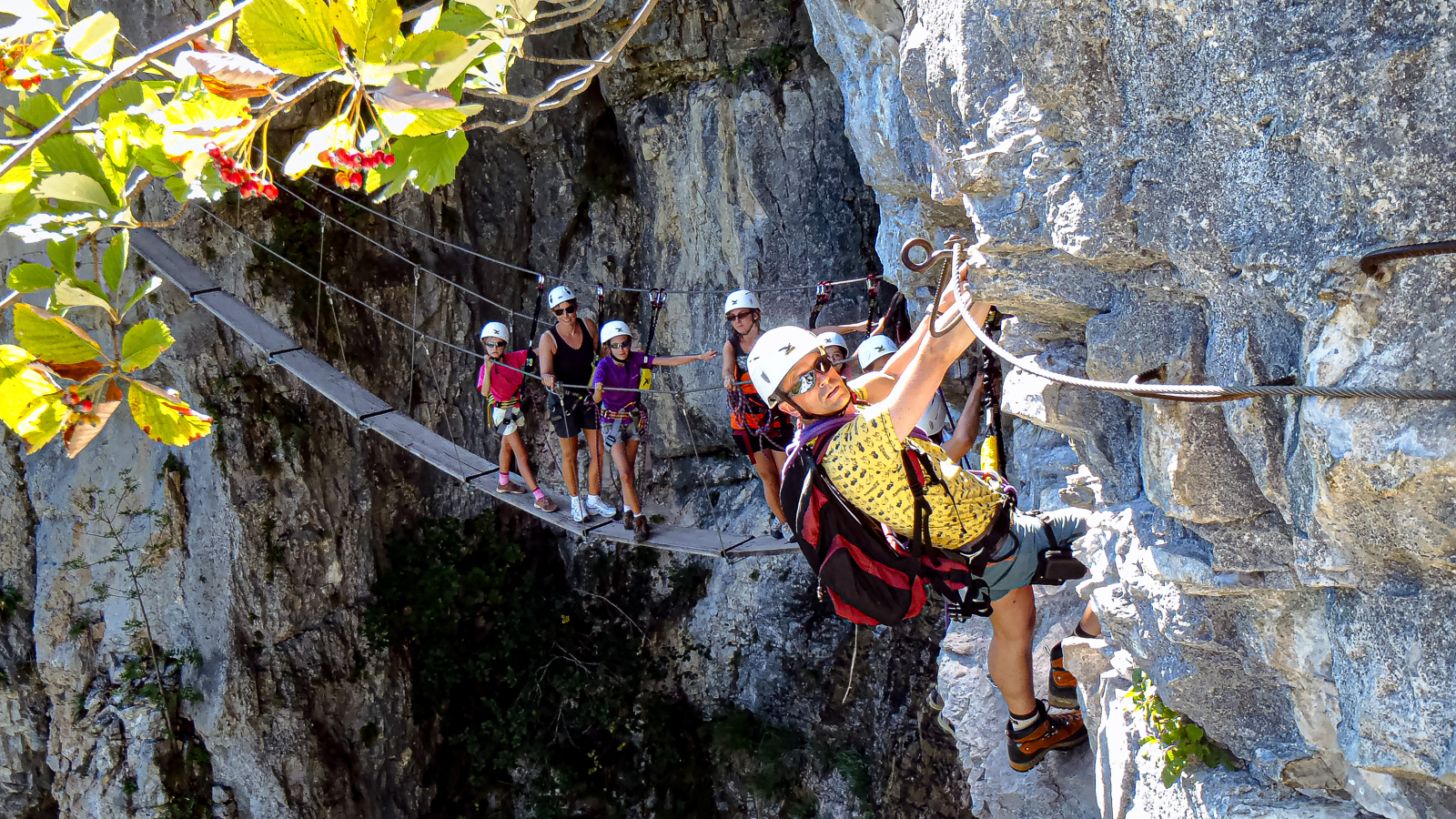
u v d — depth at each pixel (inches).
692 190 447.2
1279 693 106.7
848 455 101.3
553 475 515.2
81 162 65.2
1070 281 104.8
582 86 84.4
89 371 71.8
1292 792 106.4
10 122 67.9
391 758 475.8
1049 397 121.6
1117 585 120.4
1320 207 75.9
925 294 232.8
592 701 493.4
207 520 438.9
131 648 440.1
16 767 446.9
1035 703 162.2
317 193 447.5
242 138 63.7
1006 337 131.3
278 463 446.6
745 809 464.4
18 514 447.8
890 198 235.1
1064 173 97.6
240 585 440.5
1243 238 82.5
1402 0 68.8
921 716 406.9
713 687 482.6
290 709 446.3
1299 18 74.3
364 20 59.5
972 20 108.9
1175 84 84.7
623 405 293.0
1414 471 72.6
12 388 70.7
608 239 487.5
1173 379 94.8
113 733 434.3
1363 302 73.6
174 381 431.5
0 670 445.4
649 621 503.2
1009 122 103.6
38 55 66.8
